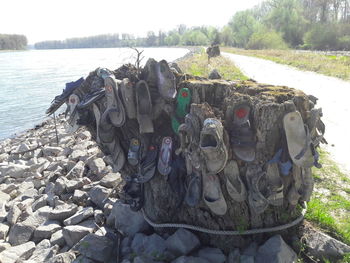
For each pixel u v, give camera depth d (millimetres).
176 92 1647
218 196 1488
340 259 1478
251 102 1451
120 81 1641
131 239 1747
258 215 1534
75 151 3830
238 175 1475
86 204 2326
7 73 19219
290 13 28688
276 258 1418
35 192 2984
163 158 1628
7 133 6836
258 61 13242
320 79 7355
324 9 27297
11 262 1858
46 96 10844
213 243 1618
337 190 2199
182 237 1580
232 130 1466
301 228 1642
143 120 1626
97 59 29047
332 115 4141
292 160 1417
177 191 1630
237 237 1573
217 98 1617
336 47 22828
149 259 1500
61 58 34812
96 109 1762
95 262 1619
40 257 1858
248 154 1434
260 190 1463
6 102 10000
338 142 3152
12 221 2408
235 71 8922
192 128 1444
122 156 1784
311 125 1418
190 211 1625
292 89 1572
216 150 1354
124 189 1789
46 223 2191
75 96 1827
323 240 1544
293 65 10945
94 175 2943
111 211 1962
